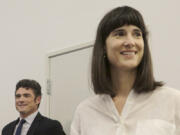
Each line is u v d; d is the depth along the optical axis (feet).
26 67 9.09
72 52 7.86
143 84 3.56
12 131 7.61
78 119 4.01
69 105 7.72
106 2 7.35
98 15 7.45
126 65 3.51
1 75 9.68
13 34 9.55
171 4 6.16
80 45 7.66
